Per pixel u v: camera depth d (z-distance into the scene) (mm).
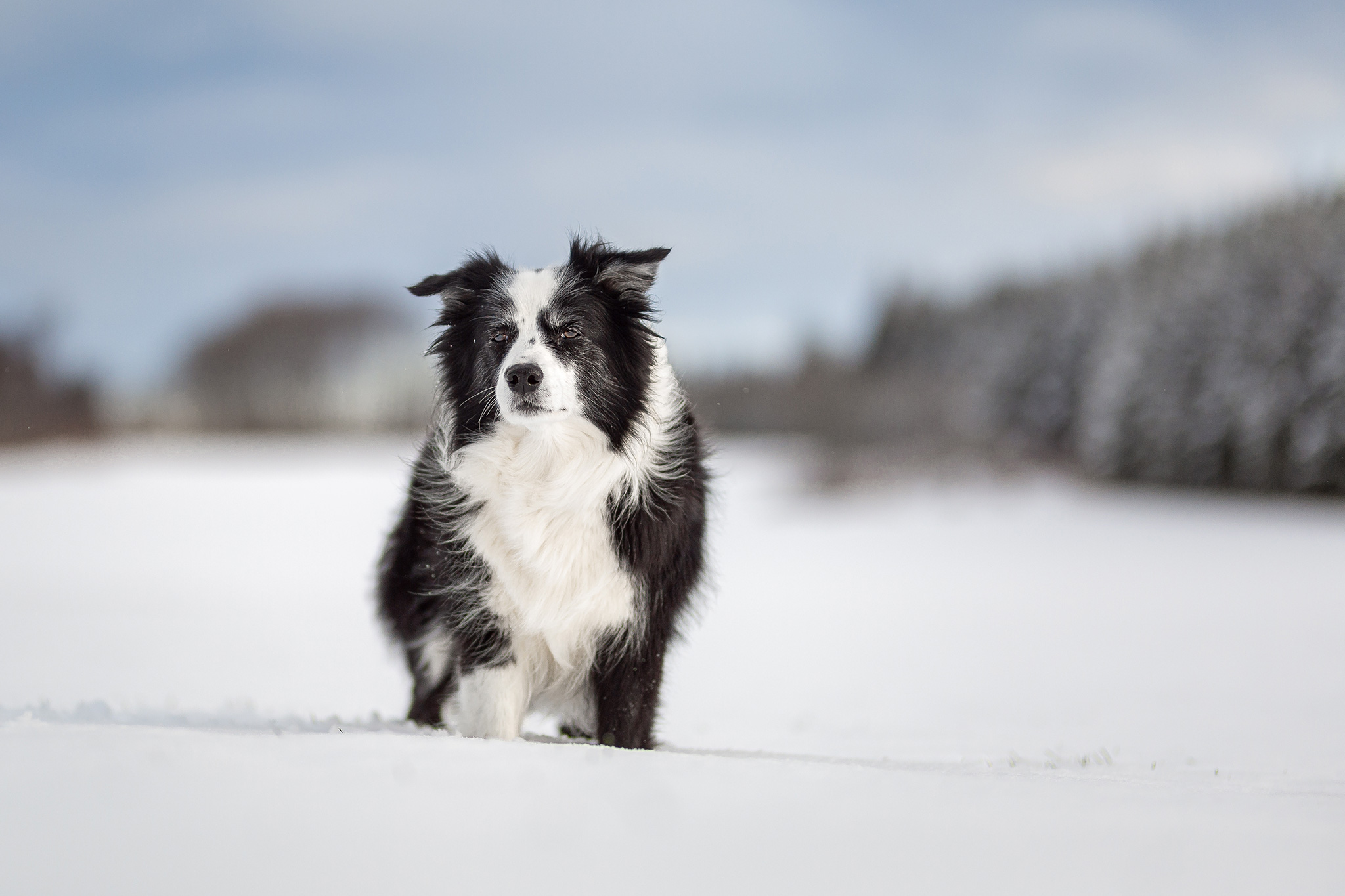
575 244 5363
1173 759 6148
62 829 2754
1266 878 2648
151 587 17812
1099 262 59438
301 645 12375
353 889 2477
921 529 32875
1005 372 59750
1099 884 2602
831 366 48594
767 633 14883
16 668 9883
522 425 4863
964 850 2801
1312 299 39312
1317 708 9000
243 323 69562
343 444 64625
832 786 3348
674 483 5141
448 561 5039
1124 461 46000
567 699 5273
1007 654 12805
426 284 5445
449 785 3131
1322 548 26891
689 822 2934
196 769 3176
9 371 53844
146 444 61406
